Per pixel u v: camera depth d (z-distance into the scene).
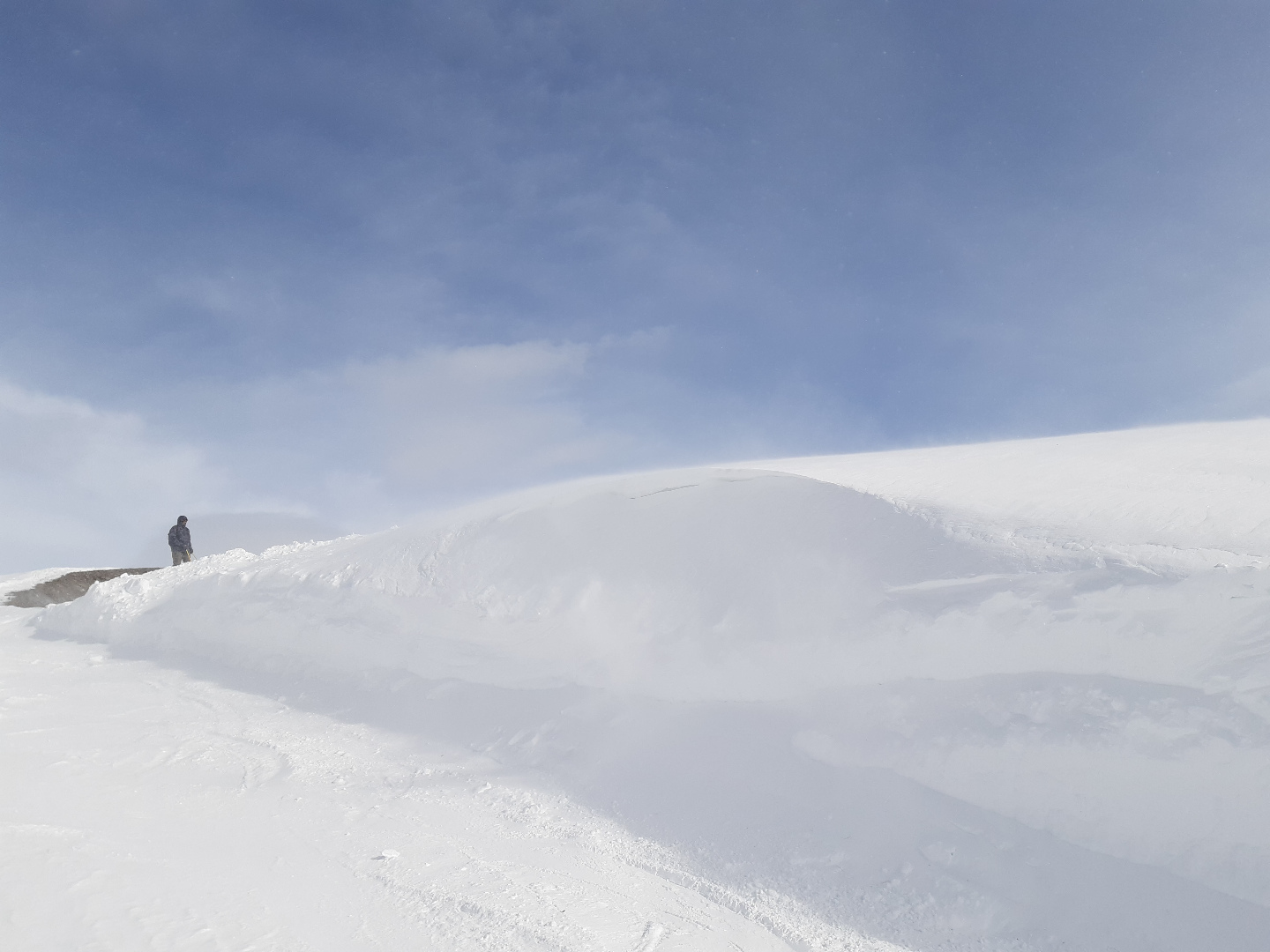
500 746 7.22
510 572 9.29
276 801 6.17
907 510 7.72
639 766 6.43
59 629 12.88
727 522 8.59
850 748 5.89
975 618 5.86
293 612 10.40
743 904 4.75
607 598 8.35
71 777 6.45
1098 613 5.39
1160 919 4.27
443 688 8.47
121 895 4.06
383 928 4.18
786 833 5.37
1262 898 4.18
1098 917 4.37
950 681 5.93
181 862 4.69
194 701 9.20
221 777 6.70
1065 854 4.77
